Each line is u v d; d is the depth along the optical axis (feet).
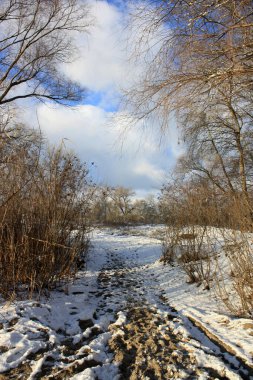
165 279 20.04
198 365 8.91
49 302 13.33
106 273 22.30
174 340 10.68
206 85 12.23
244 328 10.97
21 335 10.14
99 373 8.43
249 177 40.75
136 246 37.52
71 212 16.51
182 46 12.26
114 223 72.13
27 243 13.78
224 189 16.72
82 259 22.53
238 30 11.11
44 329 10.75
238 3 10.57
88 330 11.19
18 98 44.50
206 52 11.69
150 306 14.49
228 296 13.78
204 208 18.99
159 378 8.43
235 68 11.12
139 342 10.48
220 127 38.70
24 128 23.89
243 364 8.95
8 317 11.18
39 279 14.03
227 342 10.07
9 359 8.88
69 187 16.44
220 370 8.54
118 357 9.39
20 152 14.73
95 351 9.48
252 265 12.32
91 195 18.69
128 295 16.57
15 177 14.21
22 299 13.21
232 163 41.01
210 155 39.47
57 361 9.02
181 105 12.82
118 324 11.94
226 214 15.76
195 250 20.11
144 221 99.19
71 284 16.96
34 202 14.83
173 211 23.82
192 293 16.21
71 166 16.06
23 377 8.16
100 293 16.90
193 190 20.97
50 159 15.56
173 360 9.27
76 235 17.35
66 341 10.46
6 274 13.41
